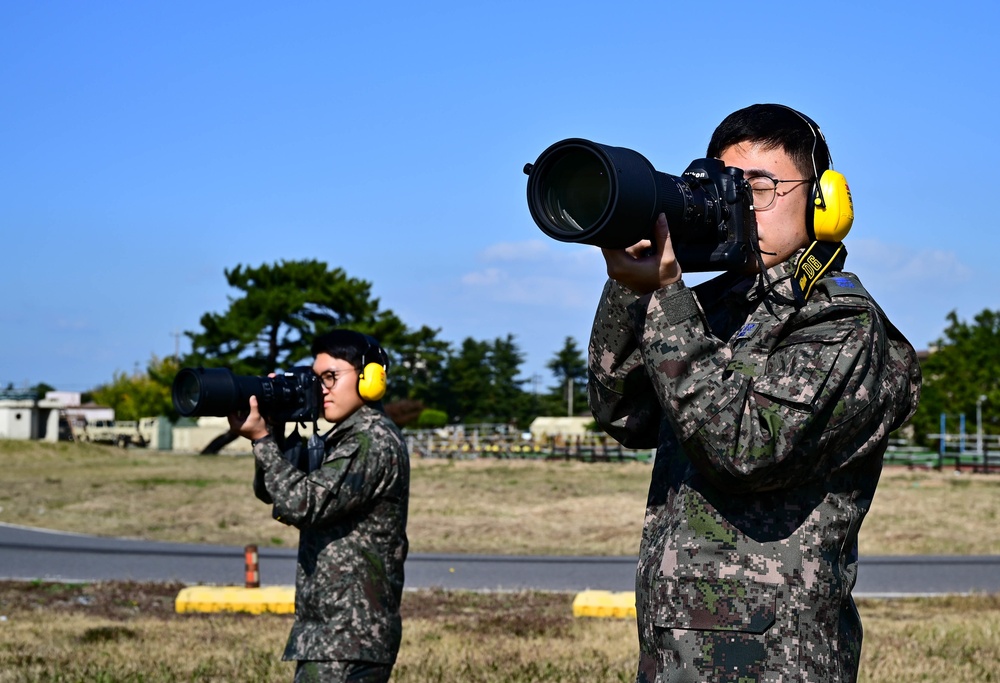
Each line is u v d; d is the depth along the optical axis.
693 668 2.34
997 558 17.44
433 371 75.19
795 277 2.43
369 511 4.39
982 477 31.80
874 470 2.48
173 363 74.25
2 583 13.28
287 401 4.45
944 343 52.34
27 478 34.44
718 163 2.44
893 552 18.64
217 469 38.91
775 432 2.24
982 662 7.71
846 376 2.29
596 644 8.57
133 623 9.85
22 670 7.16
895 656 7.83
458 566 16.16
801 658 2.31
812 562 2.35
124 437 66.44
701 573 2.37
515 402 81.94
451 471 34.19
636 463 36.25
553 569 15.82
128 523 22.98
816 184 2.48
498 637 8.98
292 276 53.38
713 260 2.38
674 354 2.31
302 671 4.30
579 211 2.27
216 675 7.11
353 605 4.31
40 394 62.88
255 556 12.05
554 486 29.89
